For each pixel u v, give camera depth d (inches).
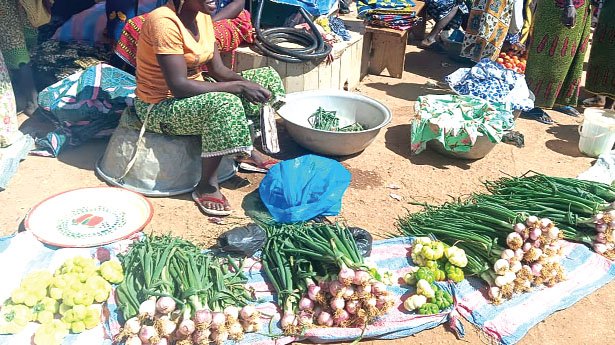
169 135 156.9
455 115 186.2
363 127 195.8
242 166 176.2
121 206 146.9
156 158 156.6
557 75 218.2
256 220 151.1
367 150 196.2
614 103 237.8
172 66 141.8
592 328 125.7
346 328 116.3
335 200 153.6
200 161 162.1
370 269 123.1
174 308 107.5
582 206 147.7
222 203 153.9
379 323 119.3
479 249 135.9
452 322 122.9
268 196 155.4
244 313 111.4
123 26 201.8
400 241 143.7
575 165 194.7
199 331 105.0
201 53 149.8
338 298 114.0
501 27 240.8
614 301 133.7
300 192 153.9
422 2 301.9
